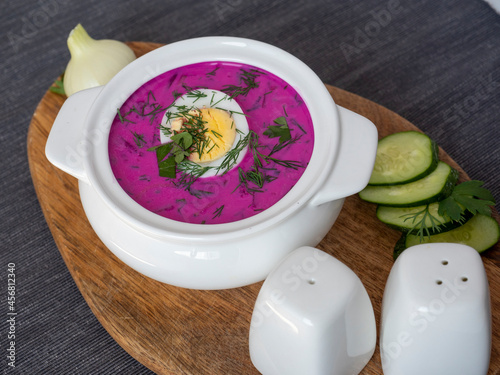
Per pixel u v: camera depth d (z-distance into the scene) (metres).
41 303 0.48
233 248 0.35
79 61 0.48
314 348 0.32
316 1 0.66
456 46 0.62
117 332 0.37
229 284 0.36
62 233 0.42
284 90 0.40
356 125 0.37
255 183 0.36
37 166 0.45
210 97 0.40
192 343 0.37
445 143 0.56
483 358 0.33
